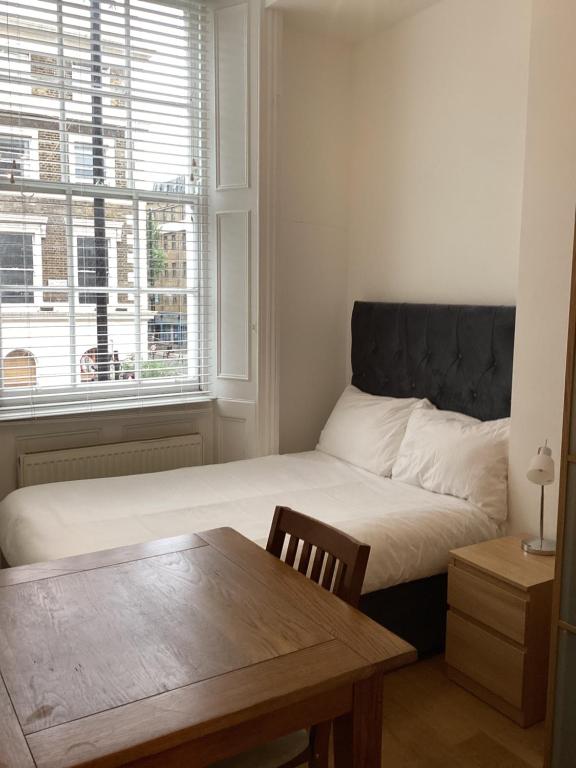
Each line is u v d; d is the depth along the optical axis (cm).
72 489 297
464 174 329
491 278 318
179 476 323
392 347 362
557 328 257
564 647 193
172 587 158
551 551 246
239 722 111
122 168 350
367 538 246
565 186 250
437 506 279
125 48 340
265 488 309
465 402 320
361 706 130
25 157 323
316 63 381
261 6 345
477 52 318
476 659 244
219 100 364
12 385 332
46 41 320
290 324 391
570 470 188
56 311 338
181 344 381
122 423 358
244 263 368
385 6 340
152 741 103
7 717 109
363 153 391
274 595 154
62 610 146
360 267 400
